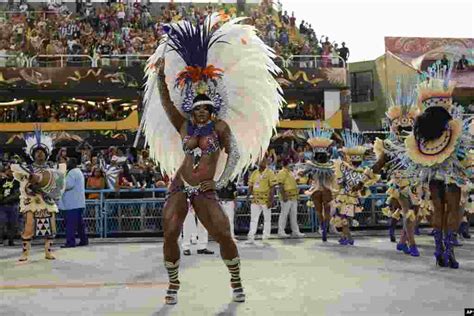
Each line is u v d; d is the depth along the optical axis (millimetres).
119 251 10430
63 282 7113
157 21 25359
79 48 22391
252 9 26875
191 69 5980
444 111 7996
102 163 15281
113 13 25141
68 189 11281
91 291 6477
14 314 5348
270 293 6164
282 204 12508
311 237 12516
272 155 15844
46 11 25031
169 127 6457
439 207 8016
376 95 27016
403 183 9125
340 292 6168
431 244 10664
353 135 13117
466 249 9984
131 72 20297
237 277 5789
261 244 11195
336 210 11055
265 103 6359
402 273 7414
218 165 6141
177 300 5840
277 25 25531
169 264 5750
